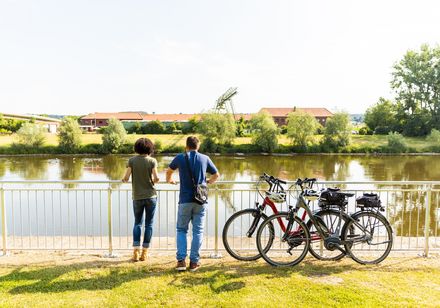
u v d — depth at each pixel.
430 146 58.84
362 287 4.37
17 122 84.31
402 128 72.31
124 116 113.38
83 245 6.55
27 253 5.74
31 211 17.61
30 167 44.47
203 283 4.47
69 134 58.28
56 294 4.17
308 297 4.10
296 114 60.31
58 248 6.04
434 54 67.81
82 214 16.84
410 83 68.88
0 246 6.27
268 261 5.13
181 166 4.89
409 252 5.78
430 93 68.69
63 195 22.02
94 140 63.97
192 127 80.75
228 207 16.11
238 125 72.62
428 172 40.94
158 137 69.94
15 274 4.73
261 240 5.61
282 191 5.13
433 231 13.39
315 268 5.00
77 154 58.53
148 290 4.27
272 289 4.30
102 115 114.88
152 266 5.05
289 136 60.12
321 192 5.19
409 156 55.97
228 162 49.41
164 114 114.44
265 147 59.06
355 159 52.53
